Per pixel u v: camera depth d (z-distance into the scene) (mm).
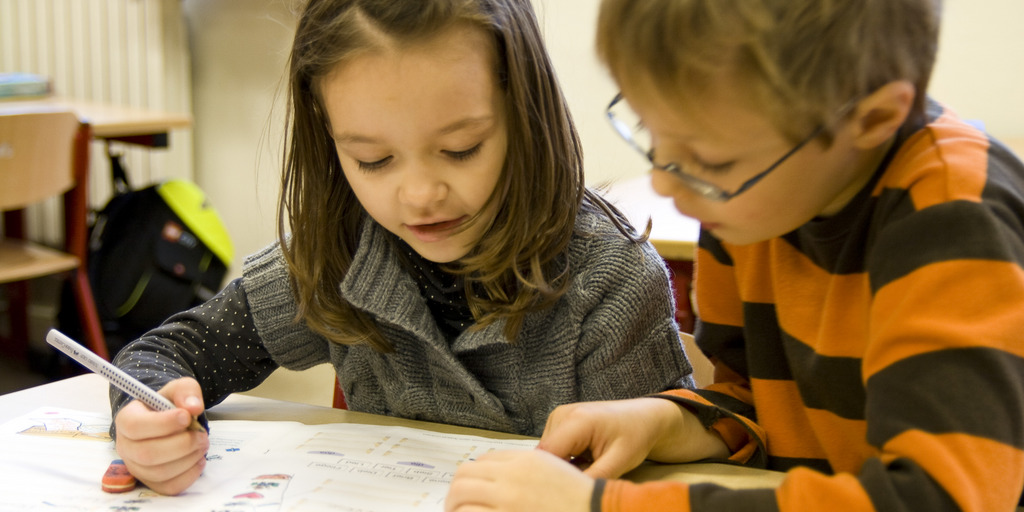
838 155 592
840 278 698
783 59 531
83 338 2664
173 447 705
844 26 534
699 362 1083
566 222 897
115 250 2760
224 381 992
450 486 659
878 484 517
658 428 755
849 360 704
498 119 808
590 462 737
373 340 953
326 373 2570
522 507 590
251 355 1009
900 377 537
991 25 2346
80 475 751
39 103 2771
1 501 699
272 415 937
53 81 2990
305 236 937
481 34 778
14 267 2207
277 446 814
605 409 750
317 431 856
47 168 2182
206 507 689
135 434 712
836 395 730
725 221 624
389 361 992
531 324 930
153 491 721
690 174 600
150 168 3236
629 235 940
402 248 948
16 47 2912
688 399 800
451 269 917
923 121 638
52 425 868
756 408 863
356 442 825
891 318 560
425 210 792
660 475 752
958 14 2369
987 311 526
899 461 519
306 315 954
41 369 2840
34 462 775
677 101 557
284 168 937
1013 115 2379
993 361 511
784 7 530
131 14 3098
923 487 500
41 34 2941
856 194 661
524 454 632
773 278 798
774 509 545
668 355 946
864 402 714
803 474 563
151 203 2811
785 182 586
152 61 3162
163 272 2799
